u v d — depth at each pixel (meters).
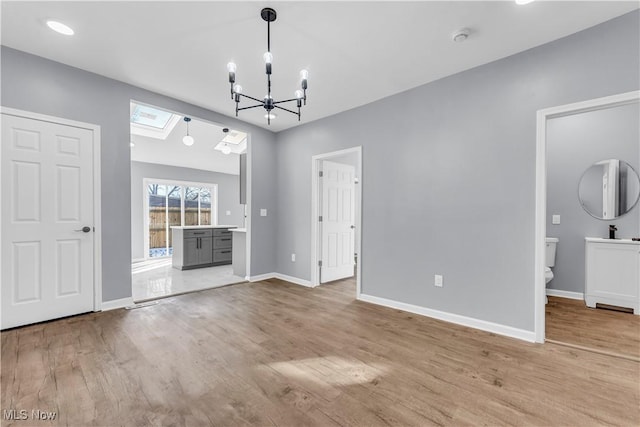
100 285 2.98
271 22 2.11
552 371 1.93
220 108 3.80
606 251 3.19
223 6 1.95
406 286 3.17
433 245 2.97
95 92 2.92
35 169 2.61
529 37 2.25
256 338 2.44
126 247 3.16
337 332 2.57
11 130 2.49
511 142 2.49
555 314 3.03
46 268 2.68
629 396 1.66
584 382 1.80
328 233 4.46
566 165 3.68
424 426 1.44
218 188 8.09
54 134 2.70
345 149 3.81
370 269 3.50
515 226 2.47
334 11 1.98
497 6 1.92
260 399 1.64
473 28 2.15
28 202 2.58
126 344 2.28
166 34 2.27
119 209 3.10
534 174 2.37
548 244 3.65
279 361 2.06
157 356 2.11
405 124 3.20
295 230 4.51
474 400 1.64
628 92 1.98
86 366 1.95
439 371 1.94
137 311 3.05
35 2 1.91
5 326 2.49
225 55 2.56
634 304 3.02
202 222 7.91
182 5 1.94
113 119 3.04
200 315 2.97
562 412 1.54
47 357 2.06
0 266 2.46
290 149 4.59
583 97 2.15
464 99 2.77
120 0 1.89
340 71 2.81
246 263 4.61
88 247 2.91
